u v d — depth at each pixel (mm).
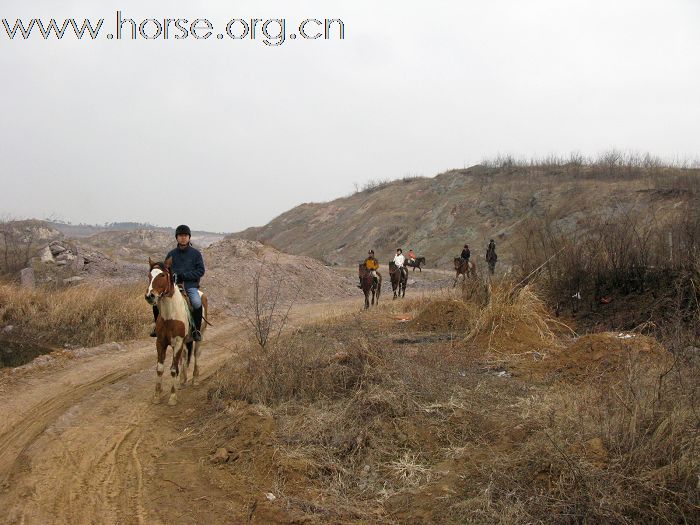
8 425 7453
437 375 7625
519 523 4270
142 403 8422
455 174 75000
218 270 25641
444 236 61344
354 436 6129
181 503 5250
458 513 4621
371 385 7055
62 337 13328
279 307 21391
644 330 10633
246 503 5176
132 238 82250
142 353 12242
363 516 4832
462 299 14102
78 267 27344
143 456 6379
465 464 5418
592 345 8625
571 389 6992
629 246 13391
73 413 7895
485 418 6309
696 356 6453
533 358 9523
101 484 5668
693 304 10211
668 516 4016
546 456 4945
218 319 17766
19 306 14406
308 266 29062
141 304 15836
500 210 59781
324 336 11422
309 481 5488
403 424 6227
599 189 48469
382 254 66125
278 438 6230
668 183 44875
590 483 4293
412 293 27500
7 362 11344
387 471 5551
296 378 7660
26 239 33219
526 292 11711
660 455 4574
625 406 5309
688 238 12414
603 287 13219
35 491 5504
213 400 7938
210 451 6340
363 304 22125
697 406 5051
